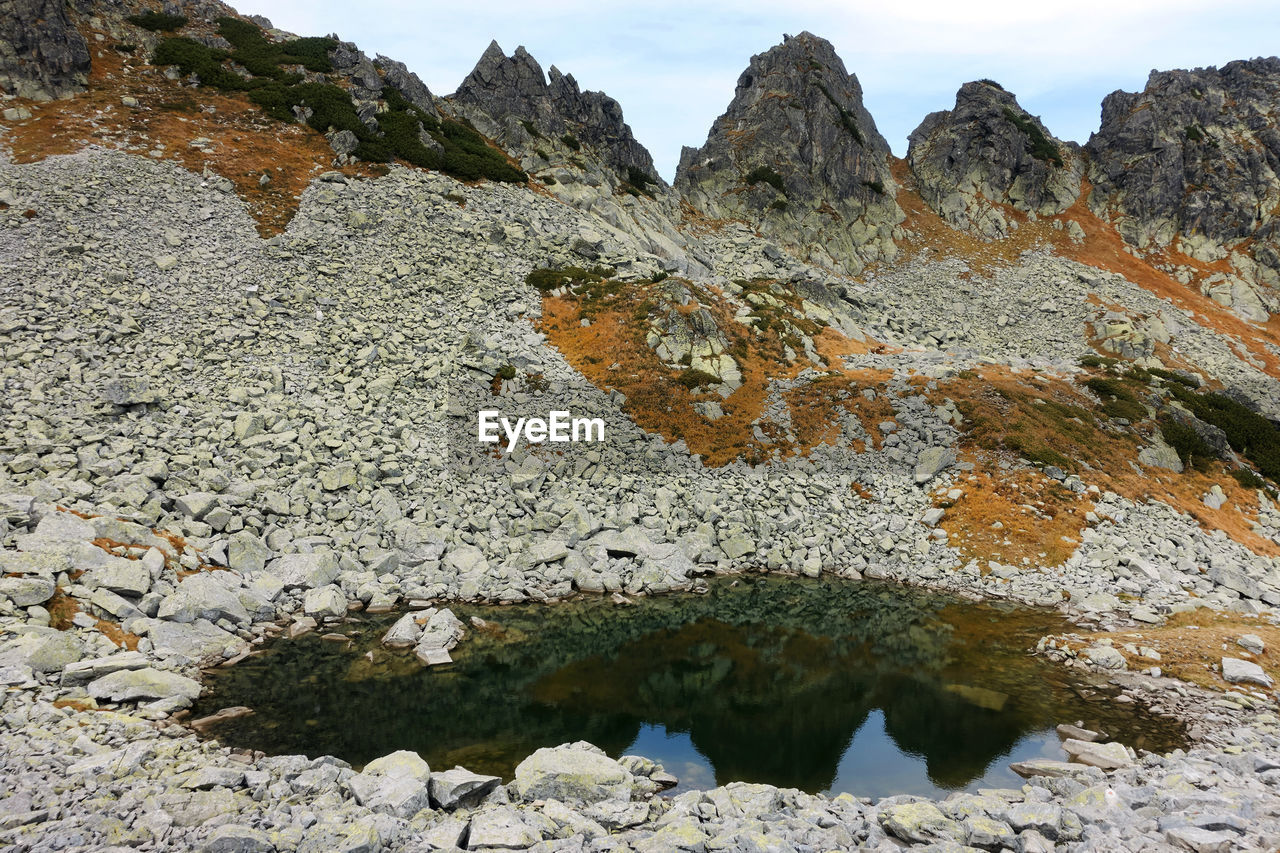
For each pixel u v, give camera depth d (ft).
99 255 132.77
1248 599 104.12
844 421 148.56
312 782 44.52
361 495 100.73
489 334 153.79
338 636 76.84
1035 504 125.29
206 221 155.22
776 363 170.71
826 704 67.36
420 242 174.70
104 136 171.83
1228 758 54.54
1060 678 74.74
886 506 129.39
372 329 140.56
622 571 105.09
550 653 78.13
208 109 197.88
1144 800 47.29
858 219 305.53
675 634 86.63
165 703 56.65
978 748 58.65
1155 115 331.77
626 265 199.00
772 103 323.37
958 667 77.71
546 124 253.65
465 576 95.86
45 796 38.93
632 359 158.10
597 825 42.96
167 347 116.67
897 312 247.91
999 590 107.24
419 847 38.73
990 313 259.39
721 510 122.62
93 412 96.53
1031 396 156.35
